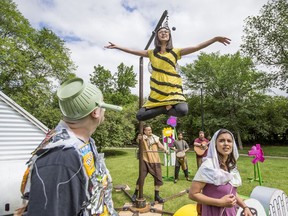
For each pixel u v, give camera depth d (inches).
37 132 236.5
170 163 327.9
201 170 84.7
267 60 759.7
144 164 206.2
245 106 855.7
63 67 860.0
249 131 969.5
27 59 738.8
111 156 668.1
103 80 1370.6
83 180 41.7
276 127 917.2
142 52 136.4
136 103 1058.1
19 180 92.7
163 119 963.3
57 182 37.8
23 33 762.8
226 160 89.4
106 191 52.6
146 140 213.3
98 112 50.4
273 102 959.0
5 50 670.5
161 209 190.7
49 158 40.0
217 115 945.5
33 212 36.2
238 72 884.0
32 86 764.6
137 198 197.2
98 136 631.2
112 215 53.9
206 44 124.1
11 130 221.1
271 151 762.2
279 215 121.2
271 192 122.4
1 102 218.1
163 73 127.1
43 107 741.3
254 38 763.4
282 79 747.4
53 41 885.8
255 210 109.4
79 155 42.1
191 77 996.6
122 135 671.1
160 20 142.3
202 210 86.8
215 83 913.5
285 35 702.5
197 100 994.7
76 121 48.4
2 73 690.8
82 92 48.5
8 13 730.2
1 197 87.3
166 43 130.6
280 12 718.5
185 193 231.8
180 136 315.6
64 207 37.7
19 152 223.1
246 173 340.2
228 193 82.8
